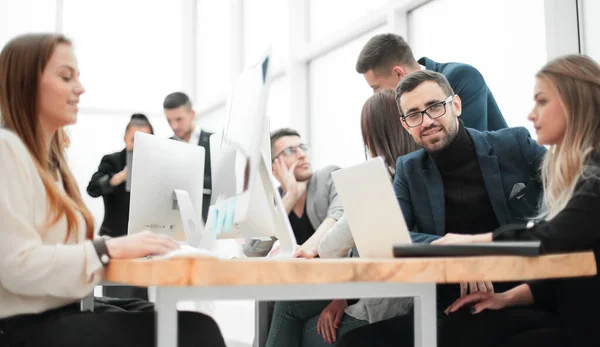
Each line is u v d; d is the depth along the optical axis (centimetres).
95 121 712
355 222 178
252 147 169
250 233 213
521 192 201
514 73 319
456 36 361
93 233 176
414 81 205
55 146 179
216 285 118
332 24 495
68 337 140
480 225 206
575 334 153
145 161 204
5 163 147
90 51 722
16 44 166
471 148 206
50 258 138
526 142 208
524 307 183
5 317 150
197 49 780
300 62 529
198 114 764
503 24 325
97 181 443
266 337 268
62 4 713
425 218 210
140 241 142
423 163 213
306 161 315
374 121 232
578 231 145
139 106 736
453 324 172
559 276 136
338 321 233
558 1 281
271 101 591
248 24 652
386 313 210
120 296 416
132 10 743
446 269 127
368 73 308
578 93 162
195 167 229
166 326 118
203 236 218
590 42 272
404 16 404
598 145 158
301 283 120
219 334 147
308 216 312
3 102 163
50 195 156
